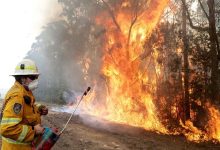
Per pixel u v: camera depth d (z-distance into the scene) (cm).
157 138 1316
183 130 1698
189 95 1833
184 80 1836
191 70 1828
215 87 1659
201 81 1797
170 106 1908
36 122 407
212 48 1653
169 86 1934
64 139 1021
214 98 1669
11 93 387
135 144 1112
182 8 1834
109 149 989
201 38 1773
